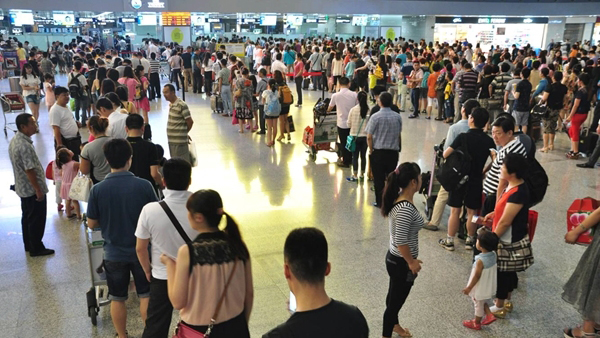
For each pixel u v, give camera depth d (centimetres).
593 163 921
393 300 381
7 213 678
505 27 3195
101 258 416
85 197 469
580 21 3105
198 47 2222
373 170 674
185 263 251
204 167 905
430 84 1380
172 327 420
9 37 2645
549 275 521
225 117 1402
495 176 489
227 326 262
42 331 416
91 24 3122
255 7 2366
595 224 384
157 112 1455
